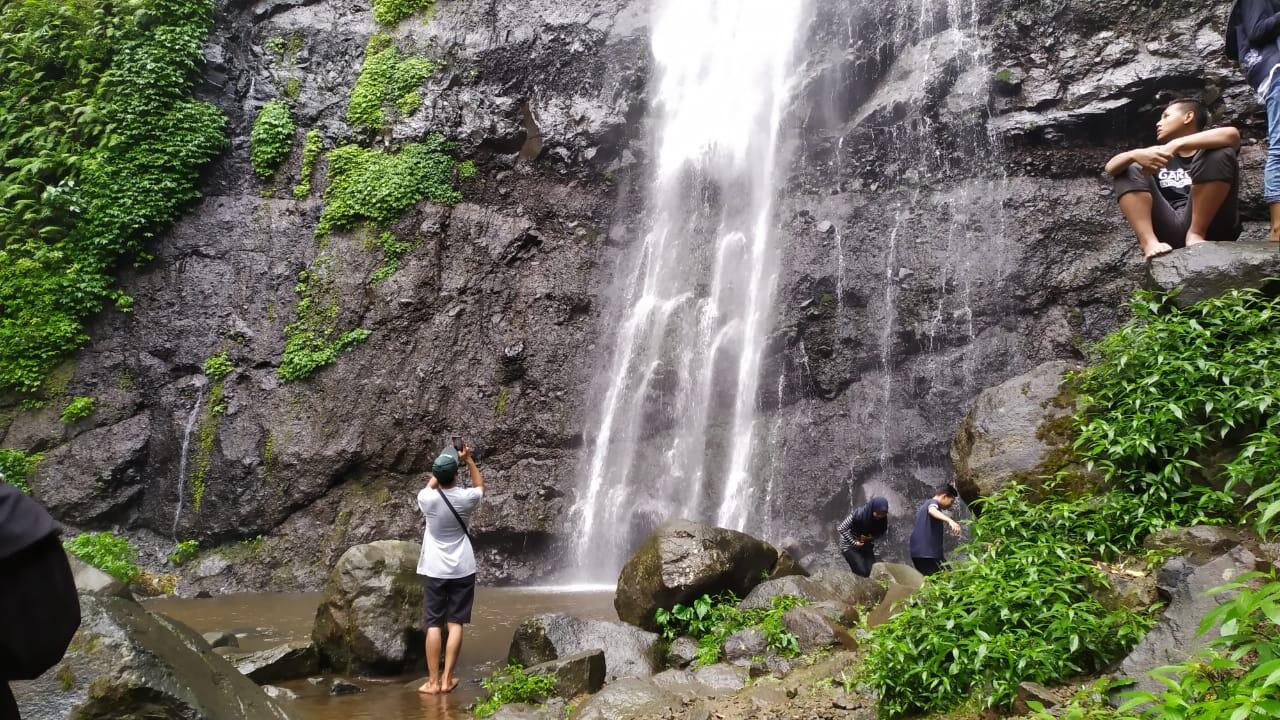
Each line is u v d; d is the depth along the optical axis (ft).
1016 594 15.17
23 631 5.43
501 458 51.83
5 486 5.59
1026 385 21.66
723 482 52.70
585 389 54.34
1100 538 17.08
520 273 55.52
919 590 17.81
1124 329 19.80
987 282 51.08
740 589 25.52
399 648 24.88
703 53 62.75
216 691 12.94
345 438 50.06
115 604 13.10
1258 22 19.70
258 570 47.32
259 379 51.26
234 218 54.29
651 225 59.21
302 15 59.21
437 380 52.01
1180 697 9.98
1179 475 17.21
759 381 53.88
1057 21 52.42
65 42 54.90
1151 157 20.79
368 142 56.49
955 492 28.17
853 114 58.34
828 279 54.49
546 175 58.34
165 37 54.49
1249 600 10.10
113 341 51.65
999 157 52.60
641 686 19.72
